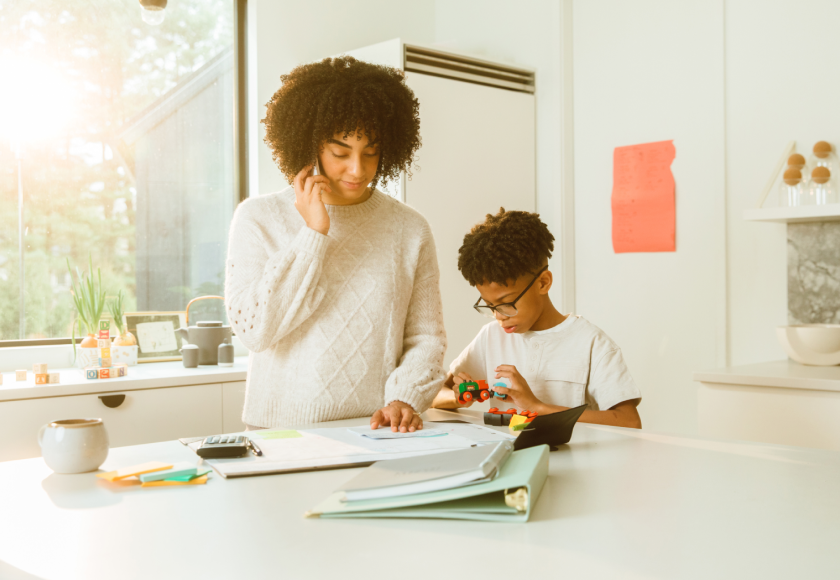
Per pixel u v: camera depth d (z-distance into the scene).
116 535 0.61
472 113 2.73
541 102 2.92
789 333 1.95
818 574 0.52
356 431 1.02
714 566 0.53
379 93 1.17
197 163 2.66
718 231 2.42
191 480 0.77
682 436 1.03
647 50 2.63
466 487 0.64
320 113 1.12
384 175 1.31
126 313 2.44
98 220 2.46
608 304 2.76
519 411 1.25
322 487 0.76
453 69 2.72
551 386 1.45
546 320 1.50
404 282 1.26
